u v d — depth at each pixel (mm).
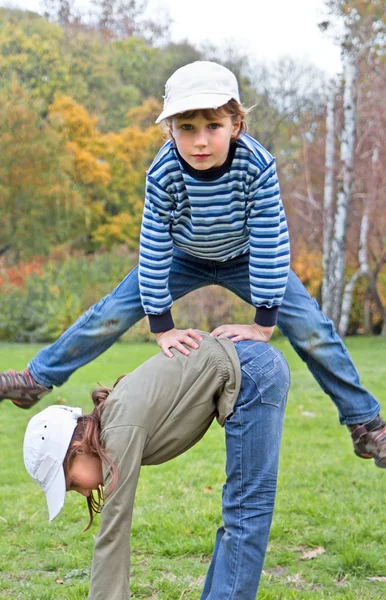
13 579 3951
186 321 17797
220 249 3053
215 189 2799
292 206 23547
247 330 2939
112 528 2492
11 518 4934
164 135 3365
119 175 30438
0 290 19969
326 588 3773
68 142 28734
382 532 4488
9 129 25312
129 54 33969
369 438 3377
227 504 2697
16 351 15227
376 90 19875
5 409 9289
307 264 22109
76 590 3734
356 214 21641
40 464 2568
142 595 3727
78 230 29766
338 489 5488
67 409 2709
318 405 9172
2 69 31297
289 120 26344
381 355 14883
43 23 34000
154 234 2943
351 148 17969
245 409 2641
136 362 13227
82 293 19703
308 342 3281
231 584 2629
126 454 2490
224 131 2676
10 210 25766
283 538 4438
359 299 21688
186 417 2596
